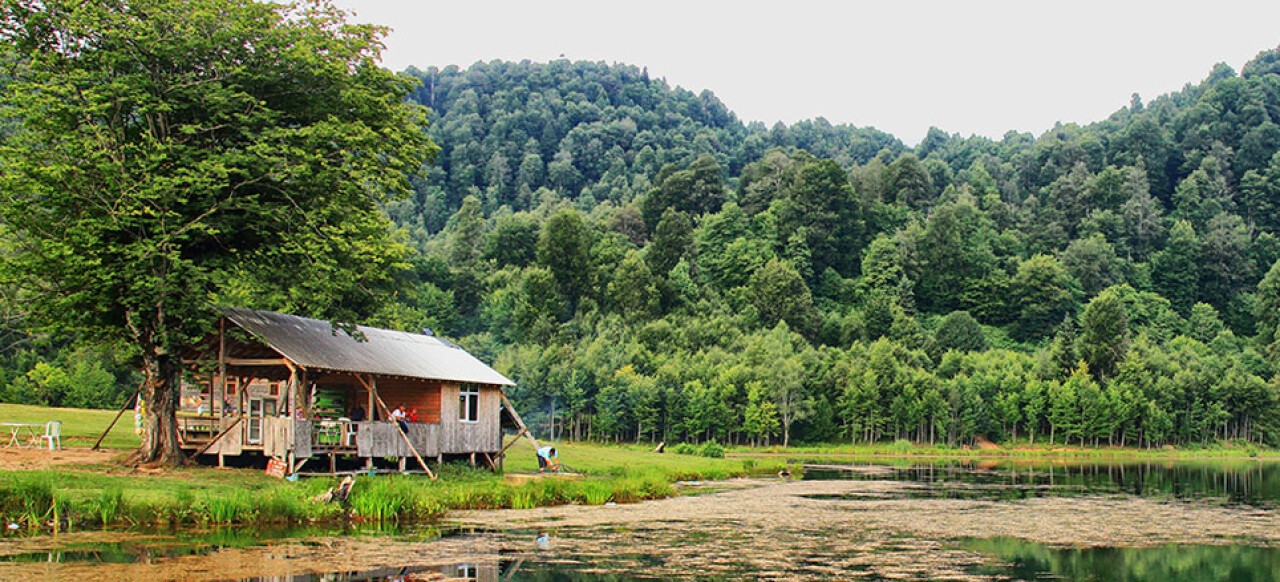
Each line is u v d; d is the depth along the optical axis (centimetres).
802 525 2944
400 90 3956
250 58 3525
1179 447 13375
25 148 3191
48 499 2466
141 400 3806
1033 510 3588
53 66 3262
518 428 4706
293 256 3697
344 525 2658
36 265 3212
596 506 3412
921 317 19875
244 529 2491
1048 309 18975
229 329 3672
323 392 4122
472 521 2841
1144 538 2795
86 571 1862
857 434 12838
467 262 18950
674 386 12675
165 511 2525
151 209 3209
